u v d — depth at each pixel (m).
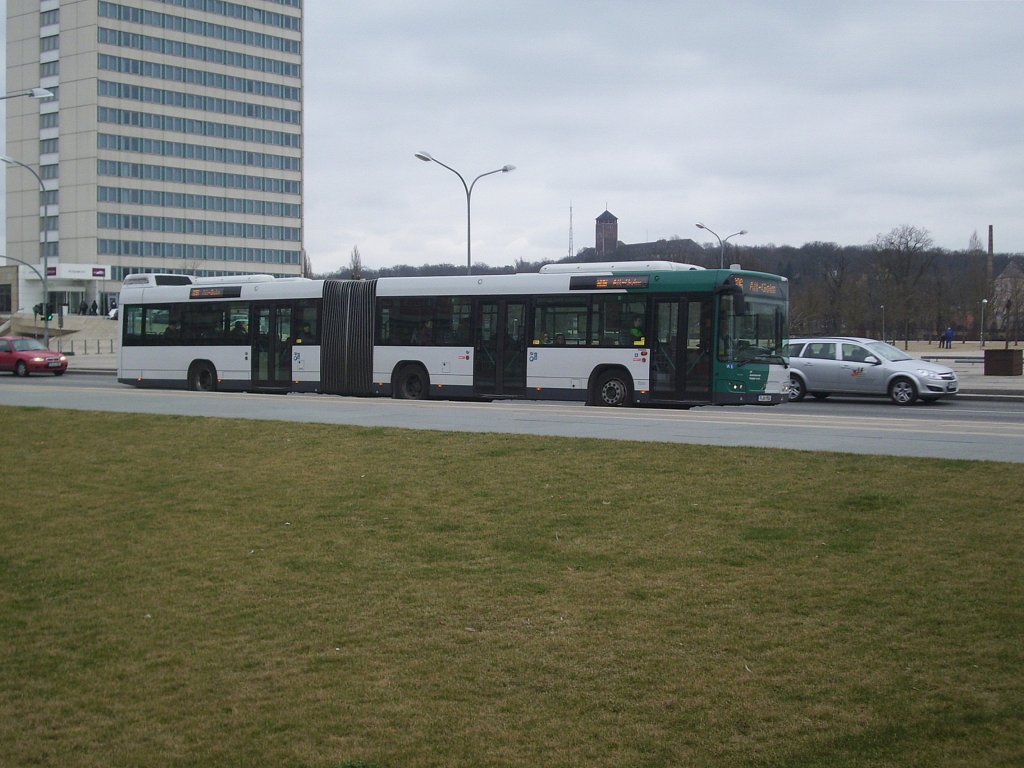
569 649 6.74
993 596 7.39
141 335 32.09
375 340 27.70
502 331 25.89
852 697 5.79
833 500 10.49
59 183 116.00
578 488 11.55
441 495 11.54
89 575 9.00
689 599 7.68
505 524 10.14
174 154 120.56
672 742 5.32
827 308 93.50
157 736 5.64
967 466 11.96
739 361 23.19
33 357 47.91
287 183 132.62
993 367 42.34
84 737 5.66
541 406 23.17
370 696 6.08
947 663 6.23
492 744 5.37
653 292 23.94
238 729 5.68
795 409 25.72
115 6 114.12
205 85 123.00
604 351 24.44
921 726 5.38
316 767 5.16
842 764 5.00
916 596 7.50
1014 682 5.89
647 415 20.22
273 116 130.50
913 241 101.75
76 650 7.12
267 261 130.75
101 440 16.62
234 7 125.31
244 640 7.19
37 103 116.88
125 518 11.13
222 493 12.16
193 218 122.81
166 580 8.77
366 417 19.55
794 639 6.75
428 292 26.97
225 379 30.39
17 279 110.62
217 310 30.55
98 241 114.25
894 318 91.69
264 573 8.85
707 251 94.75
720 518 10.00
